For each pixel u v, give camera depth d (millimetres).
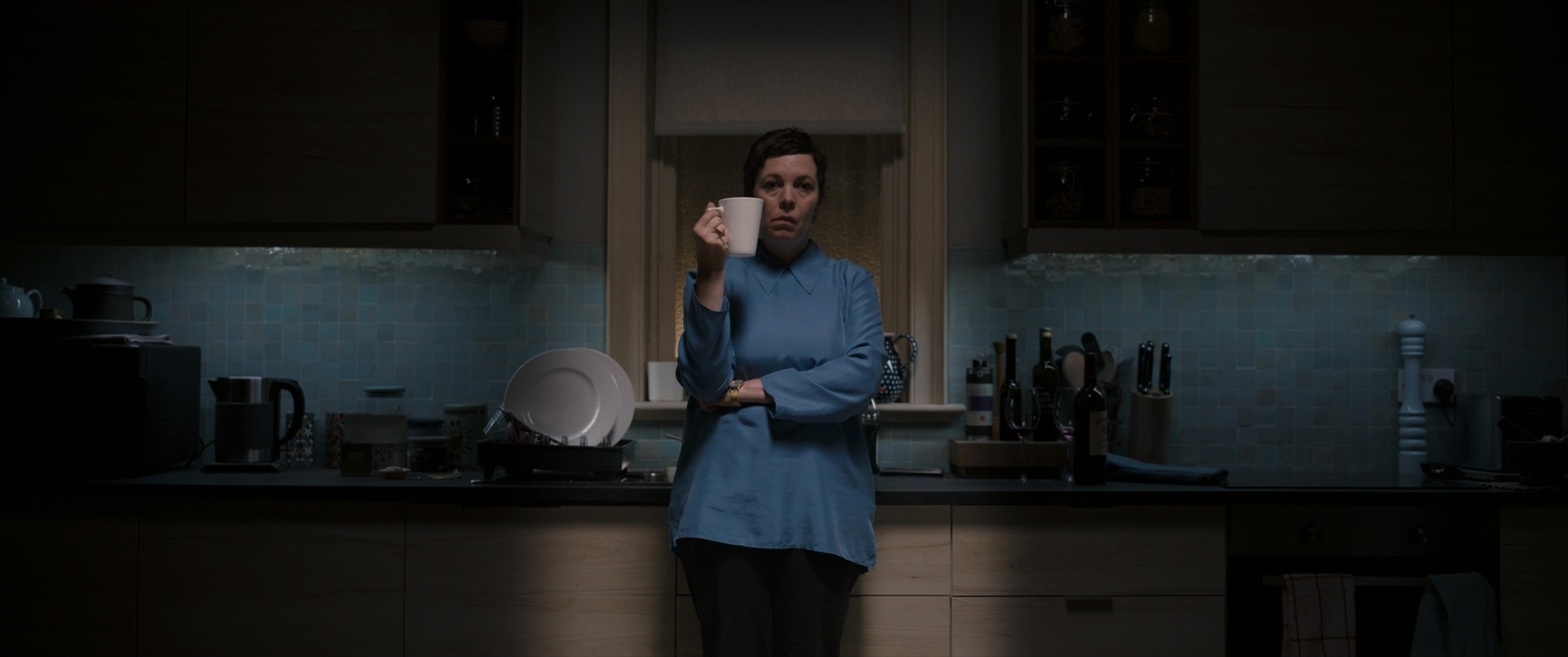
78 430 2520
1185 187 2734
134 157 2627
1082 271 2990
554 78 2988
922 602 2406
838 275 2057
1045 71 2850
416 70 2637
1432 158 2662
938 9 2979
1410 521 2449
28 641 2404
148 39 2635
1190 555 2406
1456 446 2902
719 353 1859
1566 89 2674
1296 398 2986
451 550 2408
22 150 2623
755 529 1844
